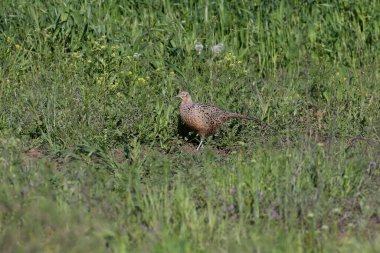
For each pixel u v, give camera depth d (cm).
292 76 2298
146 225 1403
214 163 1725
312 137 1955
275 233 1359
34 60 2231
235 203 1473
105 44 2222
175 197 1459
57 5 2389
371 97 2111
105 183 1518
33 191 1445
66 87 2041
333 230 1408
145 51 2266
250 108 2041
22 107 1941
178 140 1903
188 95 1936
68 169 1602
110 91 2045
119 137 1877
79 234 1310
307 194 1478
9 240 1291
